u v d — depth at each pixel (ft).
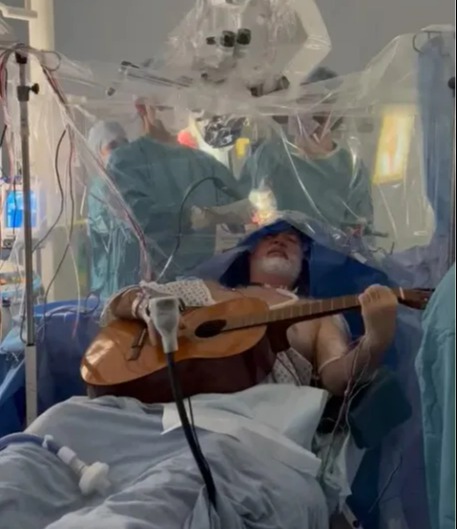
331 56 10.12
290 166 6.71
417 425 5.17
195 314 5.39
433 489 3.80
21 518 3.97
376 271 5.72
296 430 4.80
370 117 6.35
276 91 6.71
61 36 11.71
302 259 5.98
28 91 5.35
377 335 5.06
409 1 9.73
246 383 5.13
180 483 4.09
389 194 6.25
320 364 5.38
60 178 6.21
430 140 5.40
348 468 5.06
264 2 6.82
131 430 4.69
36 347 5.80
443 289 3.68
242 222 6.59
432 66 5.34
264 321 5.22
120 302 5.69
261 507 4.17
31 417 5.54
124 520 3.73
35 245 6.23
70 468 4.35
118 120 6.58
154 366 5.08
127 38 11.43
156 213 6.60
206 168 6.85
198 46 6.81
